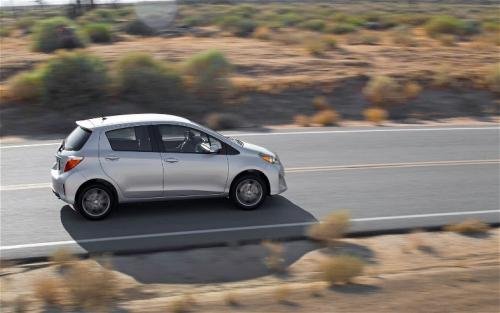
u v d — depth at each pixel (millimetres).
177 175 11672
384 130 20891
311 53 33312
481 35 44625
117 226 11281
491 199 13523
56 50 33844
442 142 19188
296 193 13578
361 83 26188
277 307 7855
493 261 10172
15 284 8945
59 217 11727
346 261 8977
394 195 13633
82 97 21359
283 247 10609
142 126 11648
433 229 11680
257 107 23359
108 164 11336
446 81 26734
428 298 8180
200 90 23188
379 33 46125
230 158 11977
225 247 10508
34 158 16094
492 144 19109
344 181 14609
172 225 11406
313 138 19203
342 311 7711
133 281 9141
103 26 40094
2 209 12148
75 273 8766
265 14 65500
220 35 44531
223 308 7840
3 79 26750
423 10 95875
